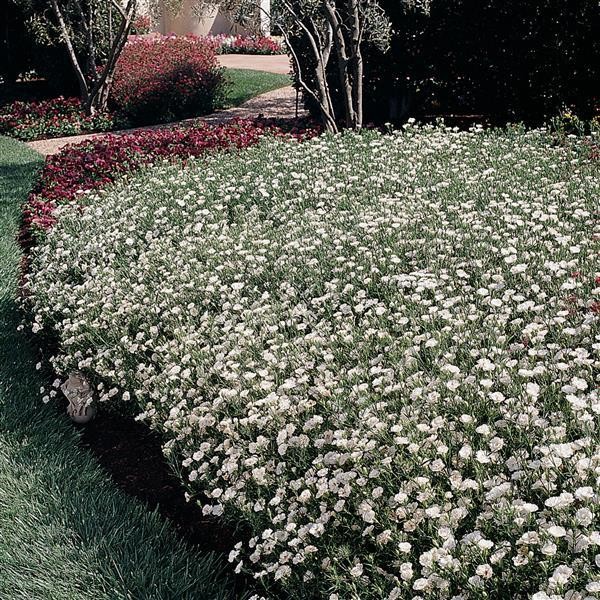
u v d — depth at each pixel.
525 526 2.92
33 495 4.47
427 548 3.10
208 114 18.45
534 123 11.64
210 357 4.84
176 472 4.17
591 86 11.19
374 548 3.34
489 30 11.59
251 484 3.79
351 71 13.35
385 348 4.41
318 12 12.87
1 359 6.34
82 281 6.96
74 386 5.44
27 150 15.17
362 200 7.14
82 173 10.98
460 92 12.35
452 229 6.12
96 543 3.99
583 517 2.75
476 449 3.45
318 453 3.79
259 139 11.39
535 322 4.46
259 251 6.24
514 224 6.02
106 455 5.07
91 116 17.56
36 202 9.95
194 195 8.08
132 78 18.03
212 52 20.47
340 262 5.75
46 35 17.73
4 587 3.77
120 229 7.71
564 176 7.39
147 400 5.00
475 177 7.41
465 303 4.94
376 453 3.47
